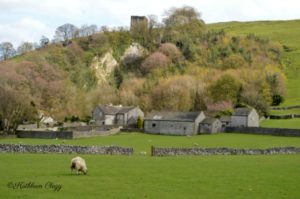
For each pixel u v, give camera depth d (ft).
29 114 572.51
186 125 509.35
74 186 150.61
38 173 177.78
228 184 159.53
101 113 619.67
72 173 179.01
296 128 455.22
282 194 144.05
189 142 383.86
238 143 369.50
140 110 633.20
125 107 635.25
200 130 511.40
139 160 227.81
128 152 263.70
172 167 200.95
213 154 268.41
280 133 445.78
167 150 260.83
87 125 579.89
